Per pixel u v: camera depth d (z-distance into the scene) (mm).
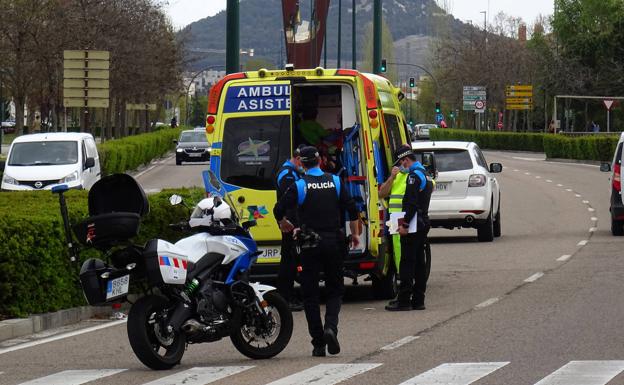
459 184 55219
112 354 26406
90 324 32250
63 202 25609
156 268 23422
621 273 40594
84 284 23688
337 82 34625
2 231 30203
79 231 24000
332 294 25484
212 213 25000
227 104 35031
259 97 34906
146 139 135125
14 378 23188
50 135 73875
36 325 30609
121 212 23922
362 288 40531
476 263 46344
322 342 25344
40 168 71000
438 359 24047
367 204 34406
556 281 38812
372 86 34719
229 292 24719
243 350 25094
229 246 24859
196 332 24000
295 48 98375
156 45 160625
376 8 78188
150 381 22438
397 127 39156
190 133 141375
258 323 25188
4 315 30391
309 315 25312
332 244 25328
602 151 135500
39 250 31234
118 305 24141
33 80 122688
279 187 31312
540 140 177250
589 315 30266
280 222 25625
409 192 32906
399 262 34812
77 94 100750
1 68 120312
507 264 45375
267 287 25531
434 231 66250
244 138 34906
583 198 82812
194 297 24125
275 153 34781
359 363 23922
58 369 24312
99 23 126312
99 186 24469
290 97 34781
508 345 25656
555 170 117625
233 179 34875
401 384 21156
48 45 116188
